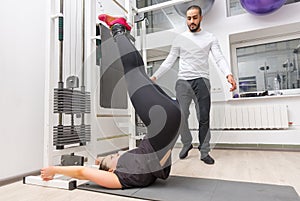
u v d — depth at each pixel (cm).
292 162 158
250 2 210
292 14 219
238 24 236
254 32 235
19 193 102
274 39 243
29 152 139
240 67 257
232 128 227
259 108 220
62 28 136
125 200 90
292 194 93
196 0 218
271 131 213
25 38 141
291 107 216
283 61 241
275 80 242
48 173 111
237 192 96
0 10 126
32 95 143
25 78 139
